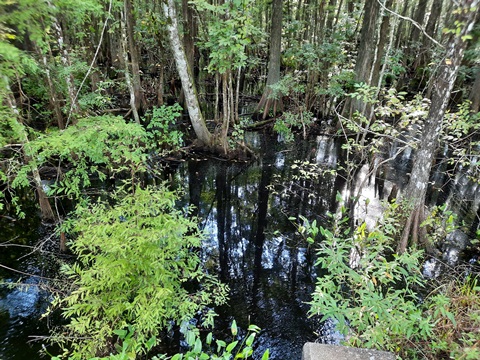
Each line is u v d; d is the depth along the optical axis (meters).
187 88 9.52
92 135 4.64
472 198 8.03
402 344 3.04
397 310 2.93
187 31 12.96
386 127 7.26
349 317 3.00
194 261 4.53
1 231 6.26
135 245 3.76
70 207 7.10
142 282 3.73
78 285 4.49
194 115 10.00
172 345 4.32
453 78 4.86
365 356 2.26
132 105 8.76
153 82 16.98
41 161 4.89
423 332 2.73
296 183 9.16
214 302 5.08
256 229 7.21
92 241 3.78
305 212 7.67
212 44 7.83
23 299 4.81
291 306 5.09
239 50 7.72
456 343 2.76
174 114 8.80
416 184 5.69
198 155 10.52
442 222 6.65
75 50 10.30
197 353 2.21
